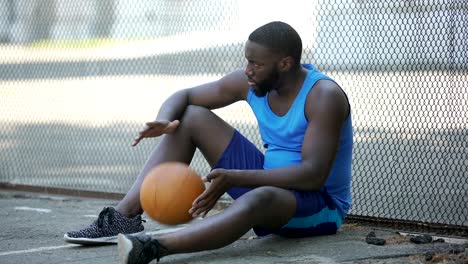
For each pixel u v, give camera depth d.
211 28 18.77
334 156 10.52
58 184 16.50
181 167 10.43
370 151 14.29
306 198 10.65
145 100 22.78
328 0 15.09
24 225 12.85
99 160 18.97
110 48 24.19
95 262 10.34
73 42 25.47
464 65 12.81
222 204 13.90
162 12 21.50
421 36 13.12
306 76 10.81
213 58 19.73
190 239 9.66
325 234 11.40
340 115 10.53
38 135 21.48
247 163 11.25
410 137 13.89
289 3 16.47
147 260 9.52
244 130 18.25
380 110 15.28
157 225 12.77
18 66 23.20
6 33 23.22
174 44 21.08
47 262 10.39
